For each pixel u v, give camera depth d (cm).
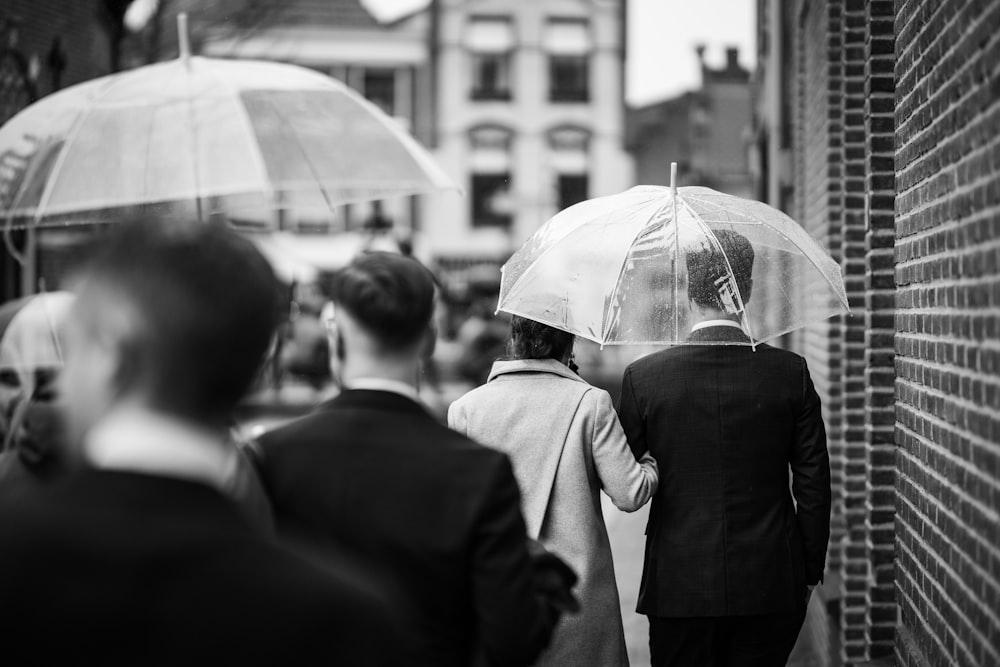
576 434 369
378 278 246
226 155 469
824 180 667
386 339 247
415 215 3666
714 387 386
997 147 262
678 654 391
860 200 614
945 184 319
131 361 142
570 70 3803
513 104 3772
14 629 121
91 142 479
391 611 130
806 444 389
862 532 580
